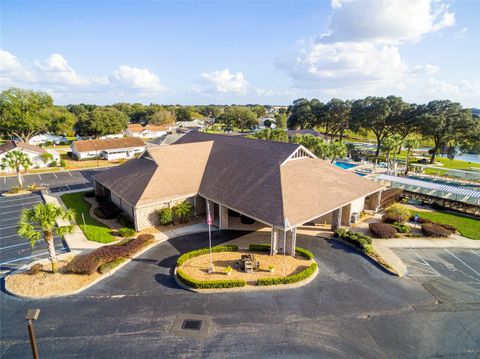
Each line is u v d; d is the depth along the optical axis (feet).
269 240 91.25
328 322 57.21
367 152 284.61
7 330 55.21
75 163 223.51
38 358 48.78
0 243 90.38
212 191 103.35
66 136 400.67
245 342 52.34
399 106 255.91
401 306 62.08
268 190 90.94
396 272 73.87
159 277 72.23
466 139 224.74
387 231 93.71
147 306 61.72
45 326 56.13
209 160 122.01
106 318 58.23
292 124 395.75
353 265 78.13
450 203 125.29
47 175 185.68
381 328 55.77
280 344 51.90
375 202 118.42
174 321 57.36
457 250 87.51
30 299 63.82
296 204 85.51
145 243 86.69
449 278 72.74
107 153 237.04
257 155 110.42
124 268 75.92
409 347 51.44
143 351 50.37
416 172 202.18
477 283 70.74
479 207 118.01
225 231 97.91
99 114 292.61
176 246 87.86
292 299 64.03
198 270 74.08
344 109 326.24
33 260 79.97
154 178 105.40
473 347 51.62
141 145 255.50
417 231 100.22
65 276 71.26
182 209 101.40
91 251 84.53
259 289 66.95
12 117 242.17
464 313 60.13
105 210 111.55
